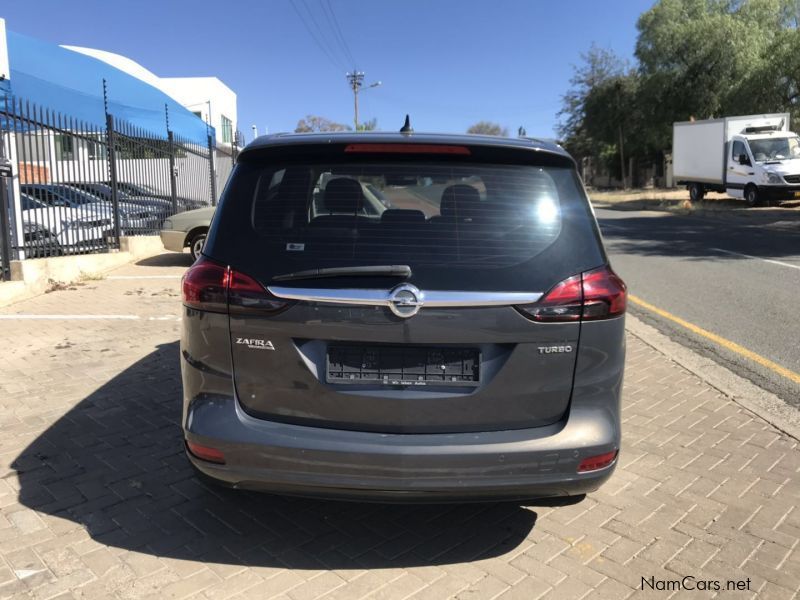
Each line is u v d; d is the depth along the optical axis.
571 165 2.99
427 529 3.28
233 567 2.92
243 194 2.90
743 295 9.23
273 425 2.75
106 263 10.99
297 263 2.71
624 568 2.97
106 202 11.47
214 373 2.79
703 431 4.50
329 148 2.88
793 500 3.57
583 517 3.39
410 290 2.62
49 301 8.40
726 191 27.41
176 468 3.84
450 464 2.65
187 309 2.85
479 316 2.65
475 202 2.83
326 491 2.72
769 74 29.64
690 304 8.70
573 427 2.76
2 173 8.06
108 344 6.36
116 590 2.73
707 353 6.43
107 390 5.07
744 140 25.09
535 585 2.84
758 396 5.24
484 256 2.72
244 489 2.84
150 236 13.03
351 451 2.65
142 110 15.78
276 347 2.71
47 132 9.73
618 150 51.31
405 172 2.87
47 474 3.72
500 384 2.70
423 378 2.70
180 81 36.25
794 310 8.26
